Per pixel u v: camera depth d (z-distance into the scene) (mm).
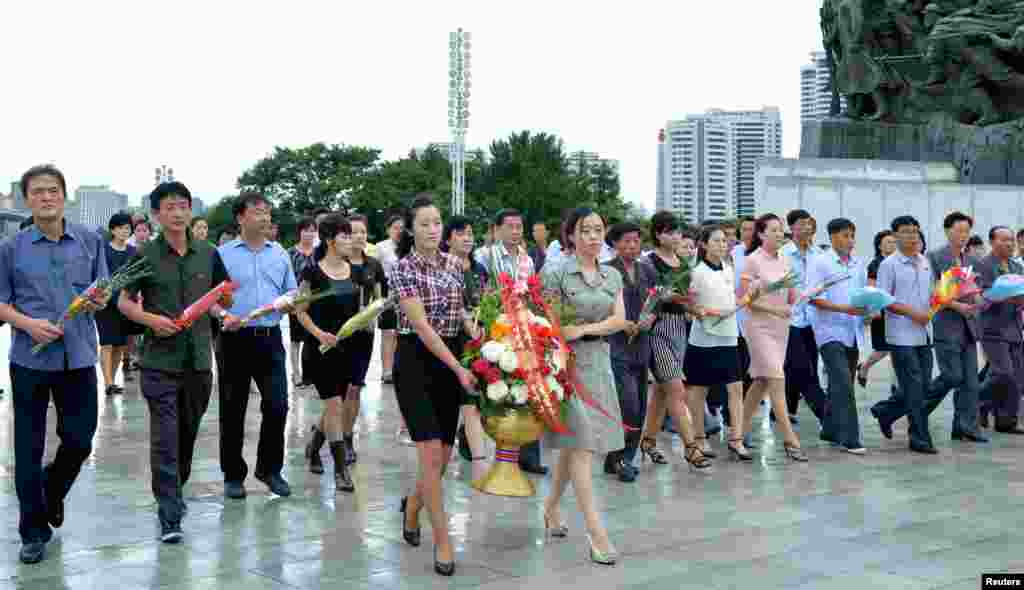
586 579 5207
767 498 7176
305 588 5031
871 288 8836
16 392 5590
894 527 6309
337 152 68812
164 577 5199
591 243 6090
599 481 7820
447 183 61281
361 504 6898
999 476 8023
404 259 5621
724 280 8539
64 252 5715
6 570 5320
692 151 145375
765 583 5129
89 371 5848
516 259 8367
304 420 10789
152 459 5988
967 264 10336
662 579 5203
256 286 7137
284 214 65688
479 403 5559
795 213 10133
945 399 13039
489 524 6426
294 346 13562
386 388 13391
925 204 18969
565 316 5852
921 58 20234
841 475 8062
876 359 12266
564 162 68125
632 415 7691
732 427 8750
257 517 6512
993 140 19172
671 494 7320
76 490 7273
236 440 7047
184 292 6164
